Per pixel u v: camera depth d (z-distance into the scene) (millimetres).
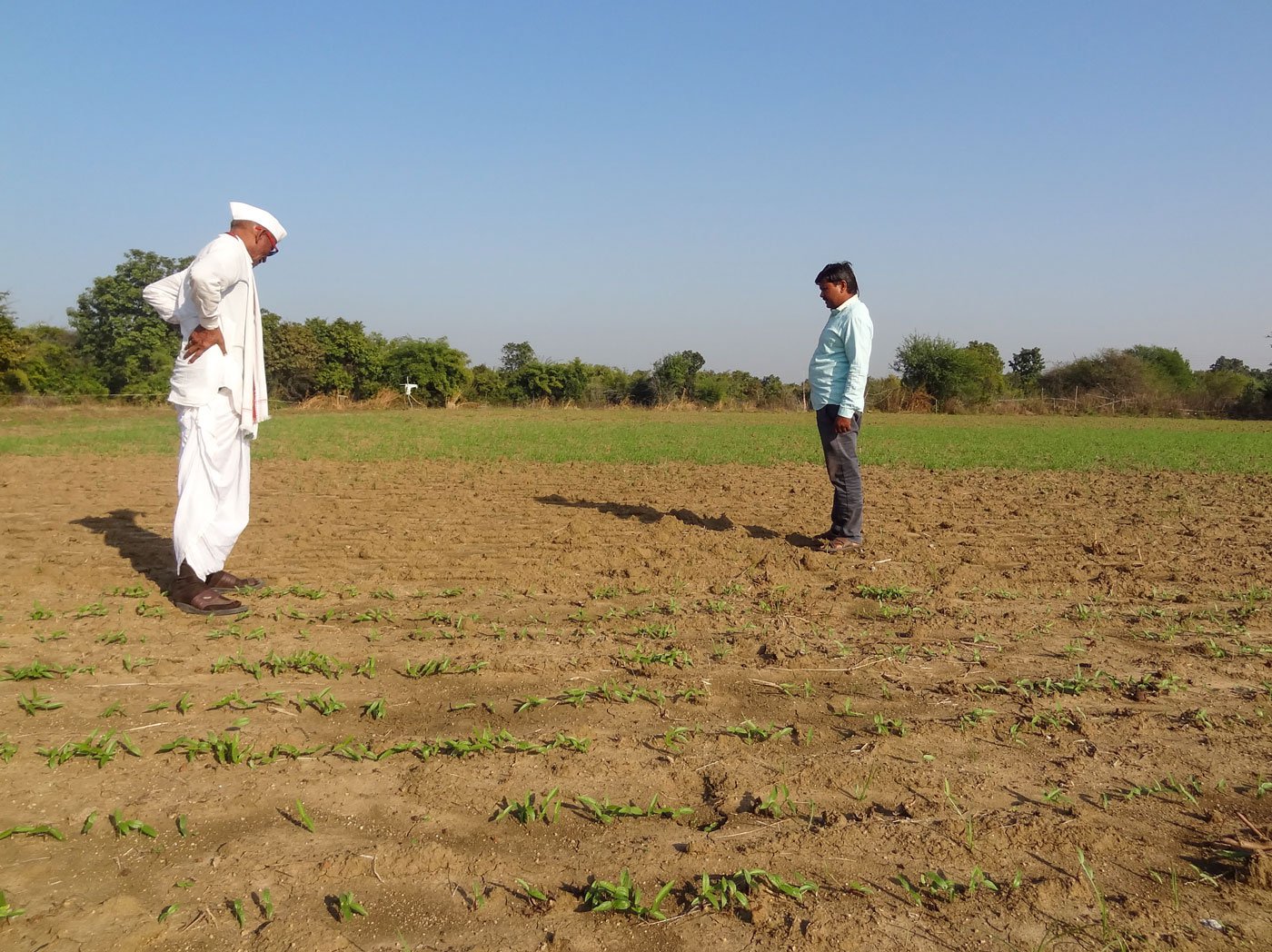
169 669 3969
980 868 2430
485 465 13977
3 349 34594
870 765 3049
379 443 18484
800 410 47188
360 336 51781
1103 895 2299
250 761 3041
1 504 9070
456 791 2844
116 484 10766
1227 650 4355
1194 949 2076
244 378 5180
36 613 4750
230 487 5164
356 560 6445
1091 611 5051
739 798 2822
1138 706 3625
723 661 4160
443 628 4699
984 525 8289
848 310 6820
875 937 2125
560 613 5027
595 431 23609
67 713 3471
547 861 2457
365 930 2137
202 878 2350
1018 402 43875
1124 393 44000
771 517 8719
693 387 49938
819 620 4914
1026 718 3469
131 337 44281
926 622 4828
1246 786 2926
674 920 2188
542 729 3363
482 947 2078
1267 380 42156
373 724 3402
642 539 7336
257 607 5066
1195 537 7629
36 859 2426
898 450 17922
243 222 5234
